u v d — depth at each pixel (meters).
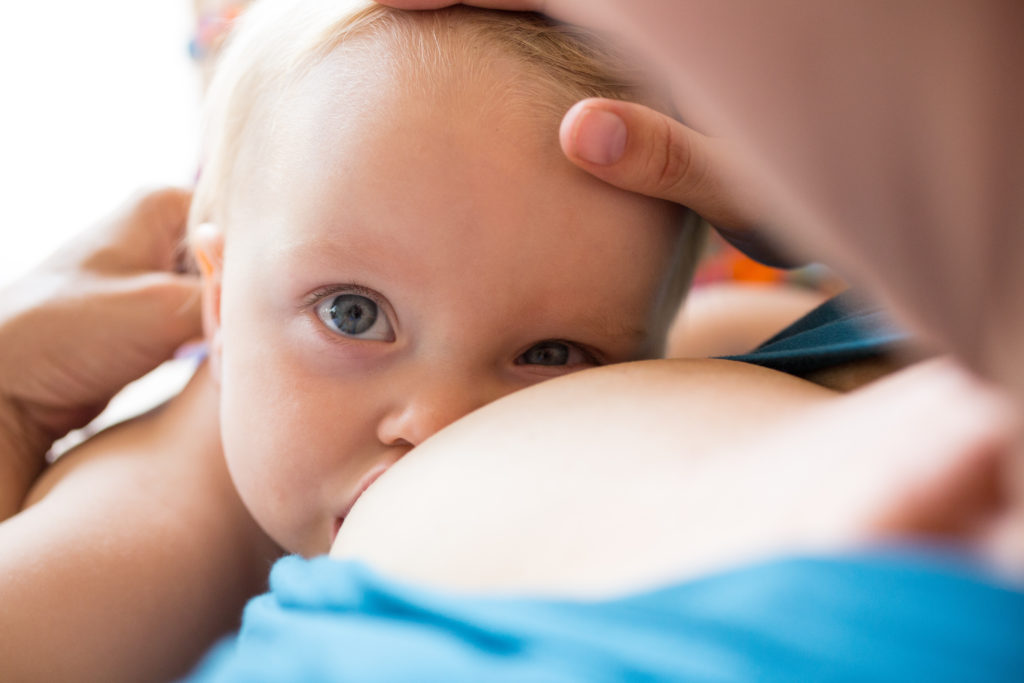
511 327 0.78
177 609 0.88
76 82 2.30
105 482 0.94
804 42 0.26
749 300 1.44
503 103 0.77
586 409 0.59
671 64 0.29
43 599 0.81
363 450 0.80
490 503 0.53
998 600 0.29
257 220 0.85
